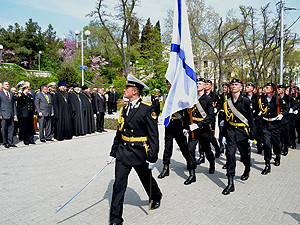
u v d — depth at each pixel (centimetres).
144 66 1759
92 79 3441
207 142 566
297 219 374
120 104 2797
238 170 619
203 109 538
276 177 568
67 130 989
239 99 508
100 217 375
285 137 770
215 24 2358
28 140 894
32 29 4334
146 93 1709
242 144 521
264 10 1922
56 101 958
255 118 730
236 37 2167
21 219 368
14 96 851
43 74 3016
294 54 2322
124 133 360
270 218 377
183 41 489
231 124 514
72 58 3681
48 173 579
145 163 356
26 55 4331
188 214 387
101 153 771
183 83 484
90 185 507
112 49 3925
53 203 423
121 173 350
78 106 1069
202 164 671
